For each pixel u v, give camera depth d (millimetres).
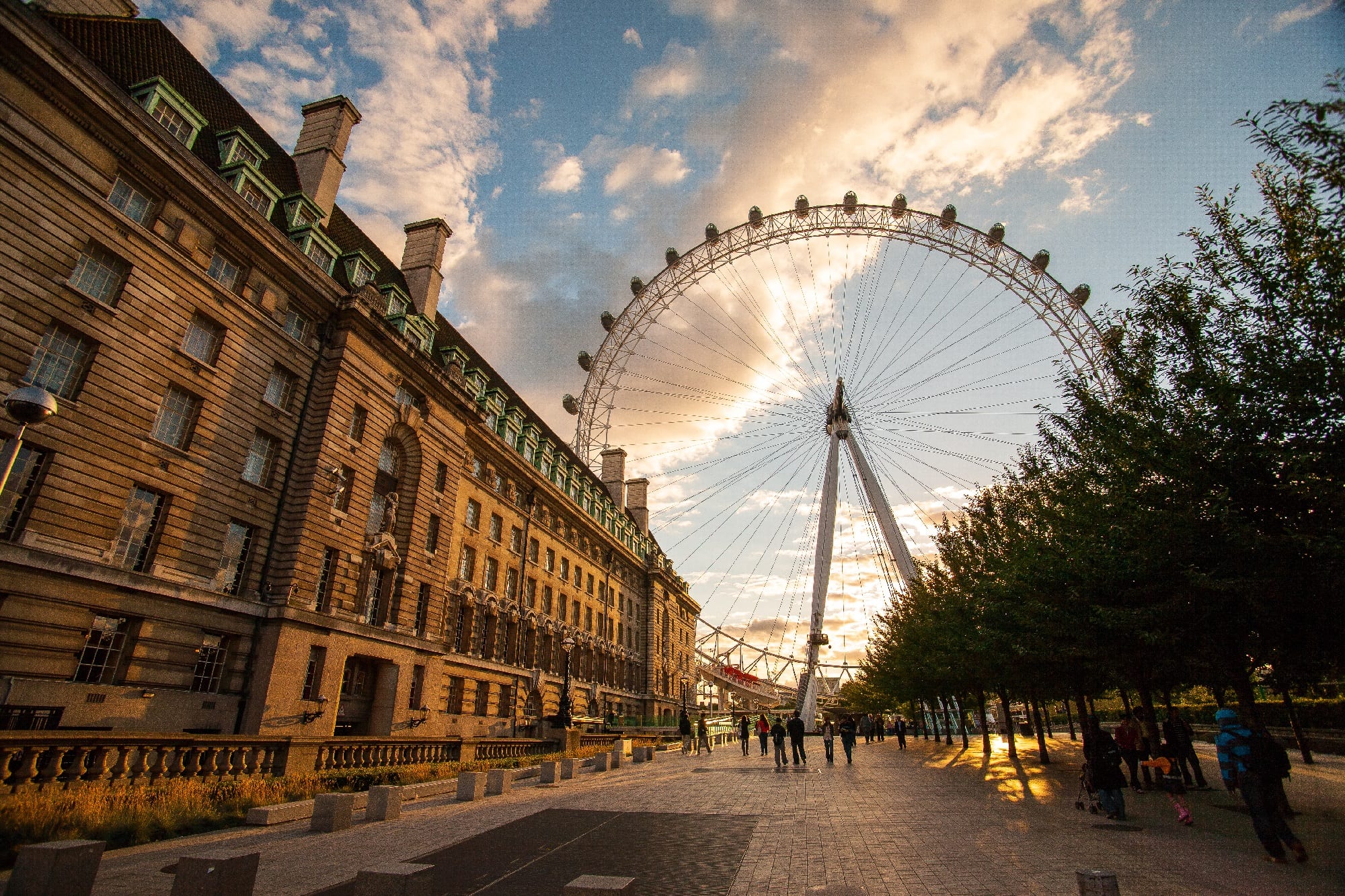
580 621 63094
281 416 30172
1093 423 18469
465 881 11078
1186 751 21438
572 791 22906
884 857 12234
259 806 17750
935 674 39750
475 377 47875
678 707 88250
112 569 22562
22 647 20141
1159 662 21672
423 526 37875
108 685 22312
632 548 81688
